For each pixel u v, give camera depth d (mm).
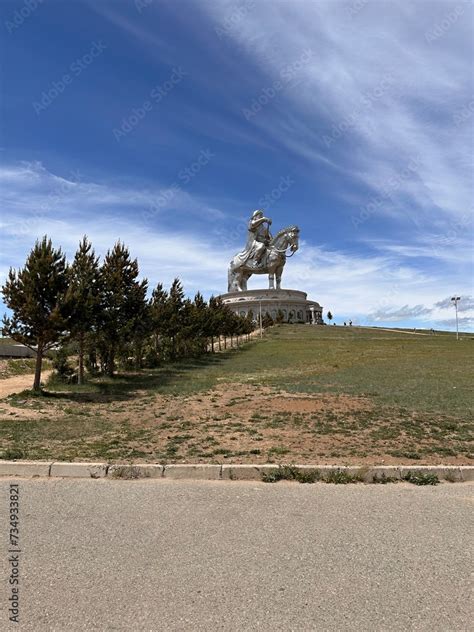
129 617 3389
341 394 16266
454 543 4660
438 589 3791
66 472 7113
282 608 3508
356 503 5844
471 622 3359
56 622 3322
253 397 16031
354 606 3541
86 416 12930
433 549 4516
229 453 8211
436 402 14219
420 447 8695
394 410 12789
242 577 3953
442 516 5402
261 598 3639
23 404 14969
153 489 6410
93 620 3352
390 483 6762
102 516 5359
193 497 6059
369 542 4668
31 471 7148
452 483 6801
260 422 11398
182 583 3850
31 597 3633
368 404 13891
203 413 13070
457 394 16047
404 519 5305
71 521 5203
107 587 3785
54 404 15203
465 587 3828
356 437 9562
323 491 6336
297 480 6828
